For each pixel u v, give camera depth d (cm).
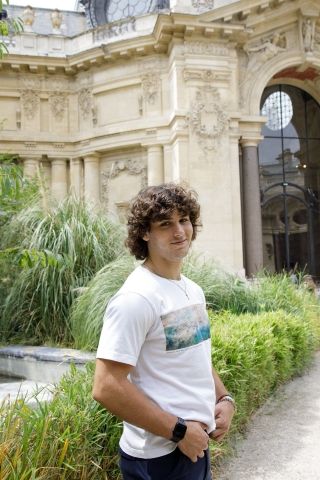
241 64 2077
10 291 833
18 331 819
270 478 403
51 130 2303
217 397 248
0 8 466
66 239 827
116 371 189
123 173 2225
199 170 1911
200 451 197
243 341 555
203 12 1927
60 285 777
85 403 325
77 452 295
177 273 225
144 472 201
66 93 2323
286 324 758
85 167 2278
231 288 857
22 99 2286
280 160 2380
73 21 2700
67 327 759
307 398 655
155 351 202
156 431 190
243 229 2073
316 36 2167
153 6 2455
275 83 2391
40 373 652
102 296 675
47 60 2252
